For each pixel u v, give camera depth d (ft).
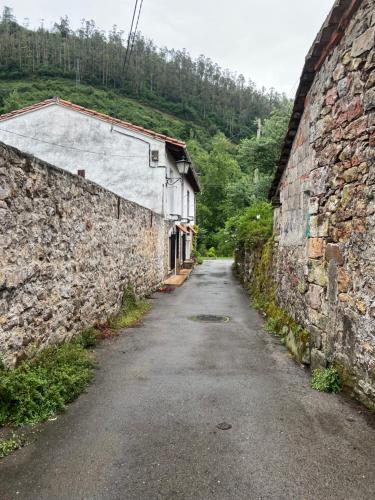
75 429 10.98
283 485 8.54
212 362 17.47
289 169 22.80
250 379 15.28
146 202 47.37
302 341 17.38
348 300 13.67
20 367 12.78
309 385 14.62
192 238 92.32
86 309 20.45
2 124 49.08
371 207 12.29
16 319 13.16
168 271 52.75
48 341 15.75
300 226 19.86
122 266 27.94
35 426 11.10
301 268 19.35
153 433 10.81
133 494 8.19
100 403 12.81
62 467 9.12
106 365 16.84
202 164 164.04
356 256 13.17
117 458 9.53
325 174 15.84
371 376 12.28
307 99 18.66
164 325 25.18
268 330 23.97
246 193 85.51
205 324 25.67
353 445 10.24
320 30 14.93
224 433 10.84
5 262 12.50
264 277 33.01
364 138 12.76
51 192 16.07
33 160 14.48
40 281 15.05
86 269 20.39
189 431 10.94
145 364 17.02
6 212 12.57
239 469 9.12
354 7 13.12
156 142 47.50
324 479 8.77
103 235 23.32
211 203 160.04
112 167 47.78
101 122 48.08
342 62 14.30
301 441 10.43
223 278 58.03
